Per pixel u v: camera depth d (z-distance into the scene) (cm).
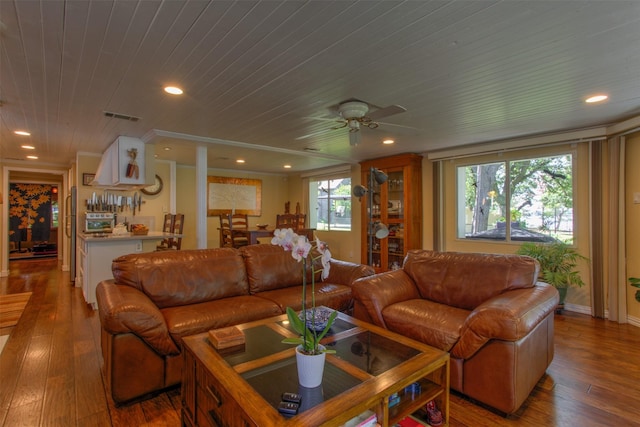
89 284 396
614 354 274
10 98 278
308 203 787
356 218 656
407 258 316
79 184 519
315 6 157
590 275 381
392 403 156
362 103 291
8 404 199
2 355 265
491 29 177
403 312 242
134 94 270
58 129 381
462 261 279
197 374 164
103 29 176
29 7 156
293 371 151
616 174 356
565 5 155
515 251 443
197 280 271
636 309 344
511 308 192
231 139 438
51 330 320
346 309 305
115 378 194
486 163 471
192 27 175
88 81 243
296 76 237
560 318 368
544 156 420
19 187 879
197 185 447
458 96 278
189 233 691
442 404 168
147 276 252
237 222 680
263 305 258
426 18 166
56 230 918
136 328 198
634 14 163
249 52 202
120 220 554
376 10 160
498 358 190
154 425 183
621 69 226
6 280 552
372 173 341
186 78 239
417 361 159
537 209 429
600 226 373
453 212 505
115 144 430
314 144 471
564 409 199
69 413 191
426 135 418
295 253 150
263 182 810
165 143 437
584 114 327
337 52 202
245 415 119
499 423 187
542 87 258
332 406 122
